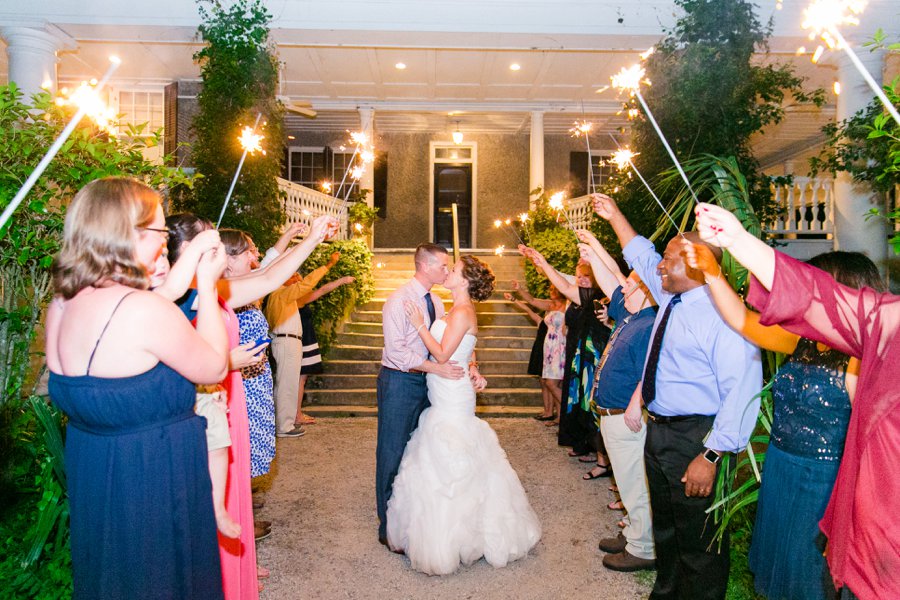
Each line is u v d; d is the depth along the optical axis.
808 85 10.69
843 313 1.52
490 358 9.13
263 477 5.29
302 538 4.07
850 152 7.24
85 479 1.79
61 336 1.79
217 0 8.10
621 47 8.90
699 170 3.40
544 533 4.16
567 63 10.51
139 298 1.76
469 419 3.75
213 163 7.80
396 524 3.68
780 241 9.95
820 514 2.08
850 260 2.11
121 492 1.76
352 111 13.01
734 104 7.12
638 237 3.35
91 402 1.73
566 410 5.88
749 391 2.53
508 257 12.24
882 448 1.52
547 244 10.45
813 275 1.52
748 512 3.59
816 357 2.11
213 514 1.96
